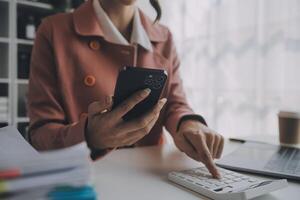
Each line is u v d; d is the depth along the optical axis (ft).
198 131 1.98
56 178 0.86
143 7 5.36
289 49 4.71
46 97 2.29
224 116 5.88
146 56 2.72
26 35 6.44
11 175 0.81
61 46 2.43
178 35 7.18
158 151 2.27
